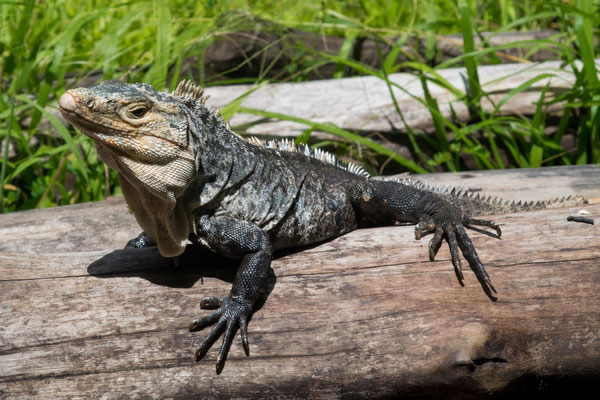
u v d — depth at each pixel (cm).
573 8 1174
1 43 1308
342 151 1244
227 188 653
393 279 639
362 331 594
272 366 578
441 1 1830
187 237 629
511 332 594
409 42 1495
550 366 598
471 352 574
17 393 550
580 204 853
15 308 602
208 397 571
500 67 1309
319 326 598
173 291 635
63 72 1284
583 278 626
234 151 671
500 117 1177
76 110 550
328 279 644
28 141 1177
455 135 1241
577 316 607
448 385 579
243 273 612
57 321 593
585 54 1154
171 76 1375
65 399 551
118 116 567
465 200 845
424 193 736
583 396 655
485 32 1673
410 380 582
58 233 904
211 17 1455
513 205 859
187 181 608
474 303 614
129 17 1316
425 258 662
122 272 658
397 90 1247
